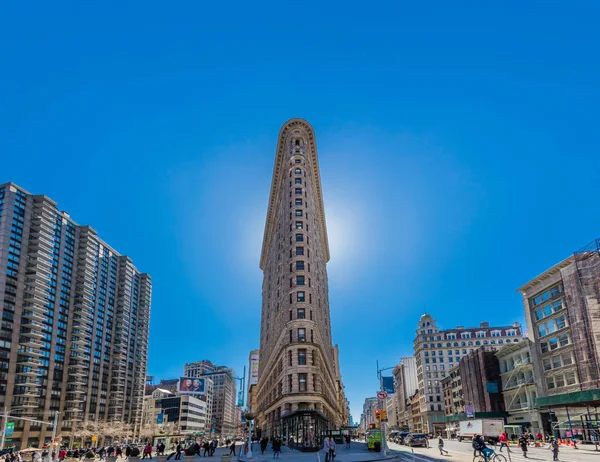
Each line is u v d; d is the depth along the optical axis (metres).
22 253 128.25
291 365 66.62
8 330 119.69
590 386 60.56
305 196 86.19
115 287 174.38
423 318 182.12
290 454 46.22
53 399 130.50
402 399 196.38
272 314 97.00
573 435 60.50
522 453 42.66
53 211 141.12
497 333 151.62
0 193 129.50
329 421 87.44
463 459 36.94
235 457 45.41
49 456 49.84
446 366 151.12
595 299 61.72
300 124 106.44
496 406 87.69
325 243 137.75
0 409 112.94
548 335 72.25
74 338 145.12
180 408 195.38
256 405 139.50
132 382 179.00
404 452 48.16
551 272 71.19
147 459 51.00
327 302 118.88
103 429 141.00
